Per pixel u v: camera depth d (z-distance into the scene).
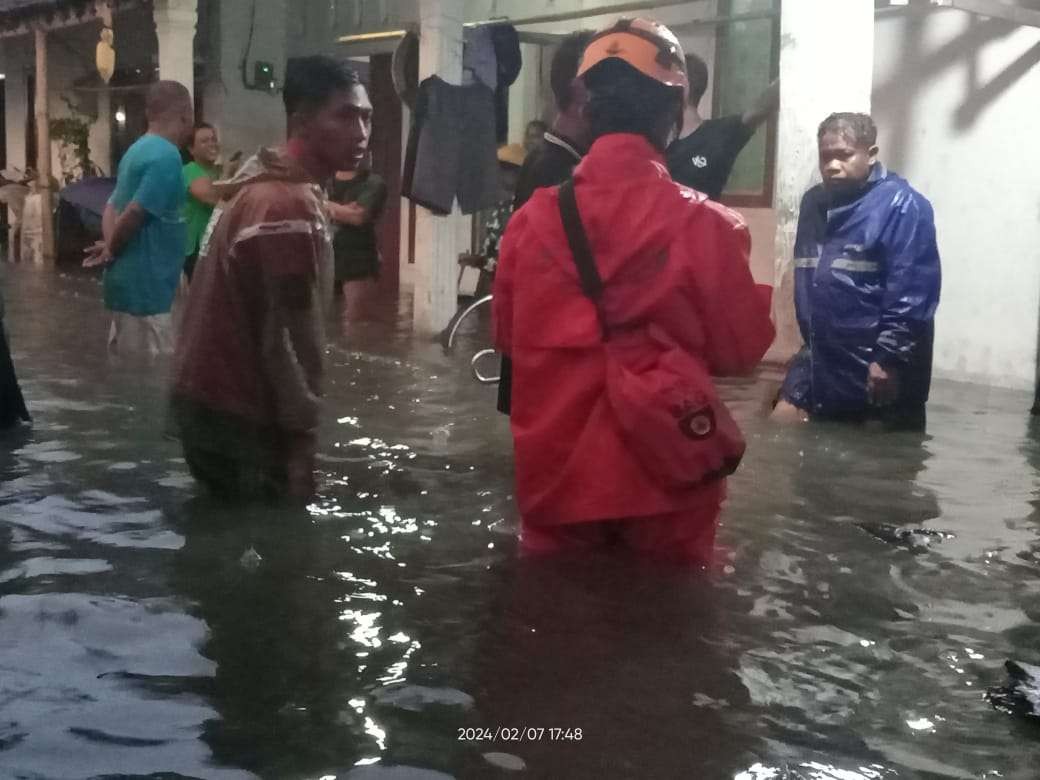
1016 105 7.69
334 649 2.82
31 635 2.85
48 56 18.69
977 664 2.83
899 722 2.50
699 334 3.50
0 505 3.97
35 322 9.17
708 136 4.95
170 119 7.26
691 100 5.05
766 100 4.92
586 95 3.67
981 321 7.97
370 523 3.88
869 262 5.99
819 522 4.07
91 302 10.94
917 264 5.93
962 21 7.93
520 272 3.56
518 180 4.38
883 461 5.12
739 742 2.39
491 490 4.33
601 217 3.46
